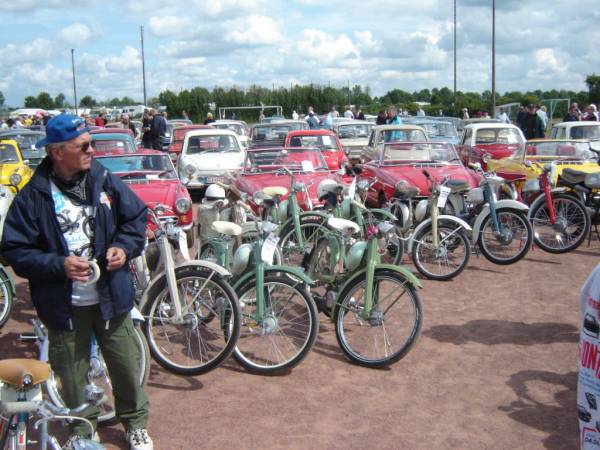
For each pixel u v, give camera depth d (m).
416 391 5.02
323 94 59.00
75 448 2.89
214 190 6.79
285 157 11.06
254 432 4.42
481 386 5.09
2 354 5.85
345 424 4.52
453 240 8.23
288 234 8.01
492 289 7.76
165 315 5.29
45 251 3.57
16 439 2.85
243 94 60.34
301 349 5.32
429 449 4.18
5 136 15.29
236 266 5.61
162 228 5.11
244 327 5.84
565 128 16.12
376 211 8.18
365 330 5.97
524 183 11.19
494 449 4.17
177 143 19.23
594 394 2.92
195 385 5.16
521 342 6.01
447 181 9.03
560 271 8.58
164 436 4.38
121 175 9.93
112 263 3.56
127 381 3.98
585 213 9.35
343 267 6.22
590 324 2.94
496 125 16.34
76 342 3.75
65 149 3.48
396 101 76.00
